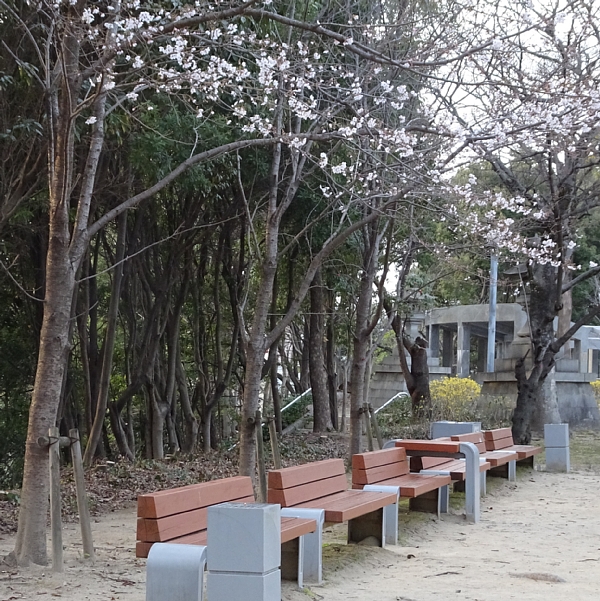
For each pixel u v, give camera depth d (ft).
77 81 23.20
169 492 16.66
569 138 34.45
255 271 69.77
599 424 73.46
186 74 27.66
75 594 17.80
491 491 37.65
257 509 14.80
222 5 32.19
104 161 40.11
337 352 101.71
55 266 22.13
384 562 22.40
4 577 19.35
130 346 58.34
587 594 18.71
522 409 52.19
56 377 21.70
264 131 30.78
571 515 31.32
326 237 52.70
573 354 83.05
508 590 18.99
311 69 32.35
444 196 35.35
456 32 40.09
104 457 52.01
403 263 51.78
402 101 35.88
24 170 32.68
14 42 31.94
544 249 44.52
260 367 30.76
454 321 103.91
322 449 57.31
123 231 45.52
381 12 35.63
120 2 25.93
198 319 62.13
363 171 36.04
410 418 66.80
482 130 32.42
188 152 37.32
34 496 21.08
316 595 18.15
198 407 69.72
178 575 14.96
